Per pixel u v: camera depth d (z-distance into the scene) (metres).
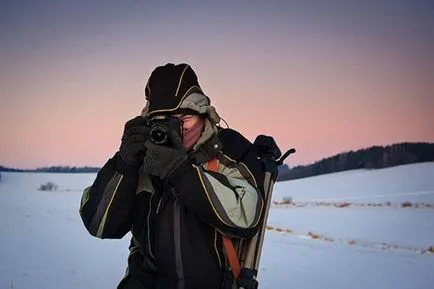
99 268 9.91
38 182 38.00
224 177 1.61
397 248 14.77
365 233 19.00
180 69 1.67
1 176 38.69
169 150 1.51
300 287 8.89
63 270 9.58
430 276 10.15
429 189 32.25
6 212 25.67
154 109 1.62
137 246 1.93
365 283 9.36
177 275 1.65
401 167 35.91
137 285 1.83
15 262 10.37
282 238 17.55
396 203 29.58
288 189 38.22
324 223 22.98
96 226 1.76
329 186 36.91
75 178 38.81
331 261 11.88
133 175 1.67
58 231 17.33
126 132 1.60
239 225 1.59
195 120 1.65
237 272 1.67
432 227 20.62
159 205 1.69
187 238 1.64
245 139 1.81
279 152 1.90
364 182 37.06
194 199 1.53
